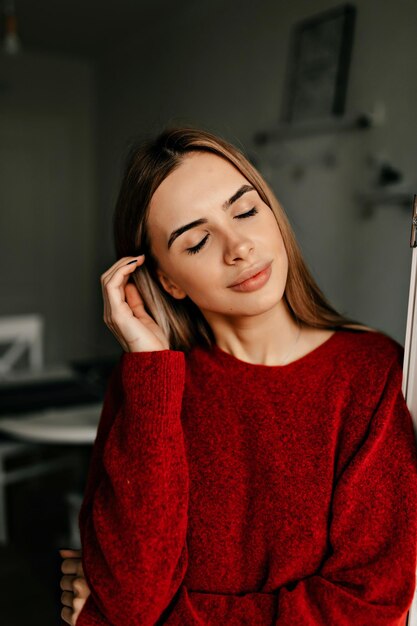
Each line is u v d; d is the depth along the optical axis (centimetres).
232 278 75
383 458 74
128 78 438
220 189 75
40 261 508
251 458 78
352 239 245
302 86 262
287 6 272
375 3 222
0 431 196
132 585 72
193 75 355
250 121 305
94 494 84
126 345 83
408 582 70
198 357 87
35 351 324
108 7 355
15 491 299
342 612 70
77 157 507
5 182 485
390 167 222
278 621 70
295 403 79
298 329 85
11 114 477
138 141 89
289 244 83
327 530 75
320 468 76
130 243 85
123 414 79
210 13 334
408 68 210
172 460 76
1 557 171
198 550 78
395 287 225
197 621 73
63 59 486
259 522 76
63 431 191
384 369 78
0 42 439
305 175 270
